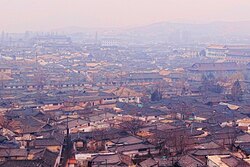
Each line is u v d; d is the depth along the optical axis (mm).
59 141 101750
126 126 119188
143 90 186250
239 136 108312
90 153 94875
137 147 97562
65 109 146375
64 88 194875
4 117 128125
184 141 98562
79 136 107875
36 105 151625
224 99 166125
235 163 85250
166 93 181875
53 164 85375
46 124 119375
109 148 98500
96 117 131625
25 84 196625
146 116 135125
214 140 102938
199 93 182125
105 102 164000
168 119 133625
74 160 91750
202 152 93375
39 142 100312
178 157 88438
